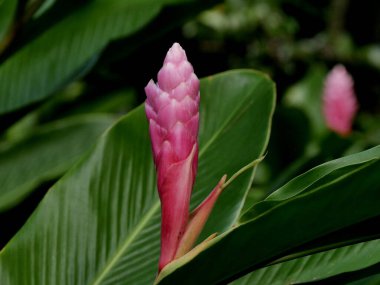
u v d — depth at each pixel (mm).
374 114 5137
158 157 1180
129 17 1715
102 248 1407
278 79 4684
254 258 1162
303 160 1942
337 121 2701
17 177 1961
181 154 1174
